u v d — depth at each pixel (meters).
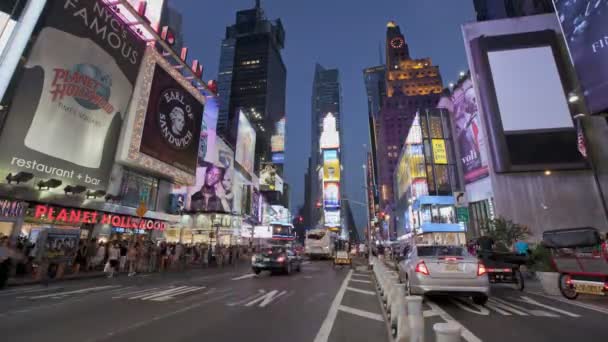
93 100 20.58
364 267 26.48
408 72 130.50
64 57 18.86
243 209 58.91
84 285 12.49
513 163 31.91
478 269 7.81
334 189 138.25
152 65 25.44
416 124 53.78
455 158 50.00
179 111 28.42
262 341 5.12
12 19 17.20
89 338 5.18
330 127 145.75
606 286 8.33
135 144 23.12
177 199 29.03
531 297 9.70
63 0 18.86
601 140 30.66
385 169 119.62
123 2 22.52
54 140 18.06
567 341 5.14
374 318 6.86
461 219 40.72
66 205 18.47
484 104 34.50
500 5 59.84
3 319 6.53
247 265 29.08
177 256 22.17
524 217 30.92
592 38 26.00
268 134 161.62
